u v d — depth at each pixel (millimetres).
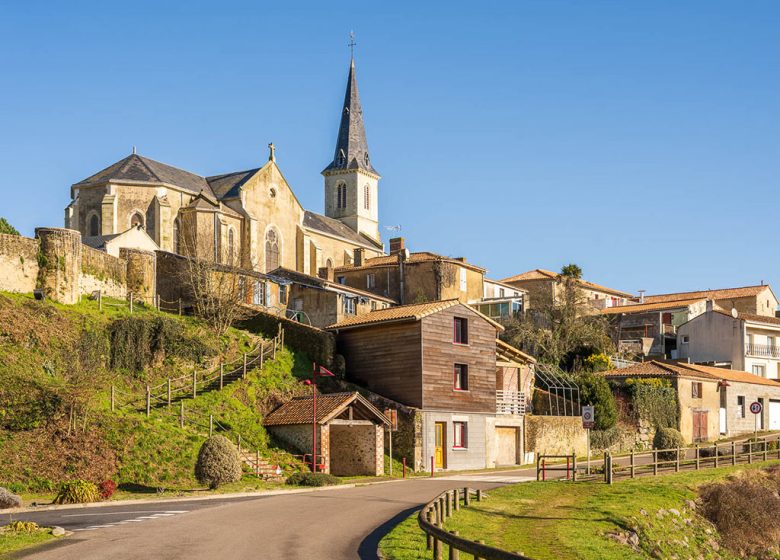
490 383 46469
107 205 70188
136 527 20312
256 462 34250
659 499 31922
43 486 28516
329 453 38781
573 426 50156
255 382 41562
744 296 91188
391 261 75375
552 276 89188
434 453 42062
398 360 43781
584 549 22969
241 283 55438
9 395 31656
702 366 64500
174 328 42438
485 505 27719
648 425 54469
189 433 34469
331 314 61469
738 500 33656
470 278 75625
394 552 17828
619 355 70500
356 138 116375
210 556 16484
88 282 45375
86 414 32094
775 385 65812
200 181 80500
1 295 38594
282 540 18906
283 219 81688
